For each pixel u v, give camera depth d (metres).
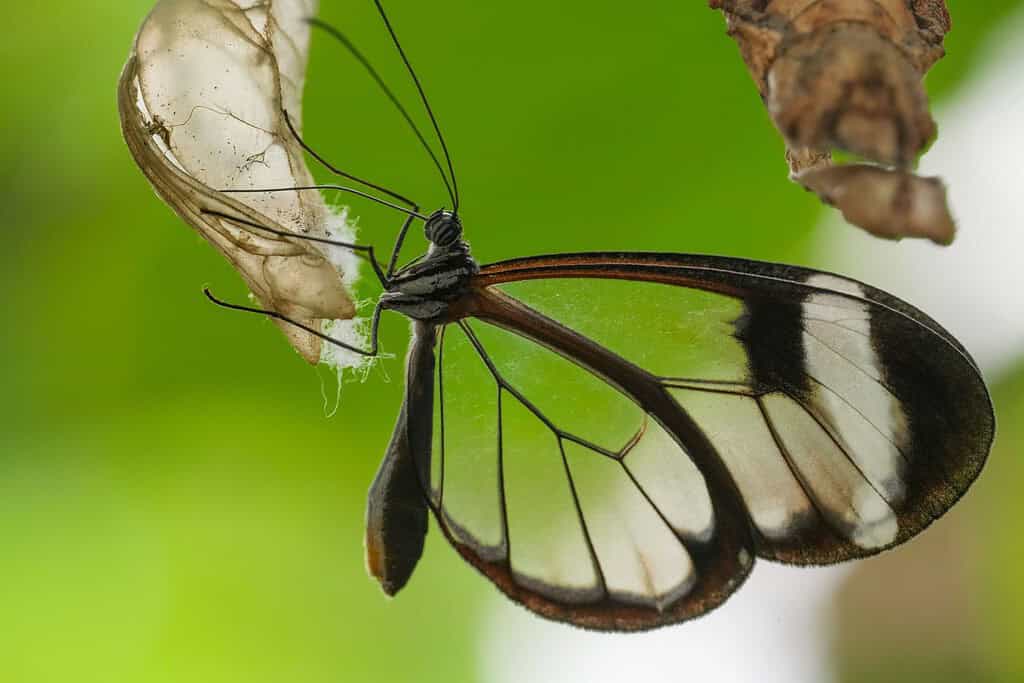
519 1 0.29
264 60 0.26
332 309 0.26
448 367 0.28
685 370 0.28
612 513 0.28
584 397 0.28
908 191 0.25
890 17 0.25
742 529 0.28
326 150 0.29
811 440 0.27
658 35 0.29
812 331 0.27
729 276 0.27
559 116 0.29
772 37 0.25
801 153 0.25
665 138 0.29
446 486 0.28
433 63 0.29
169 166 0.26
